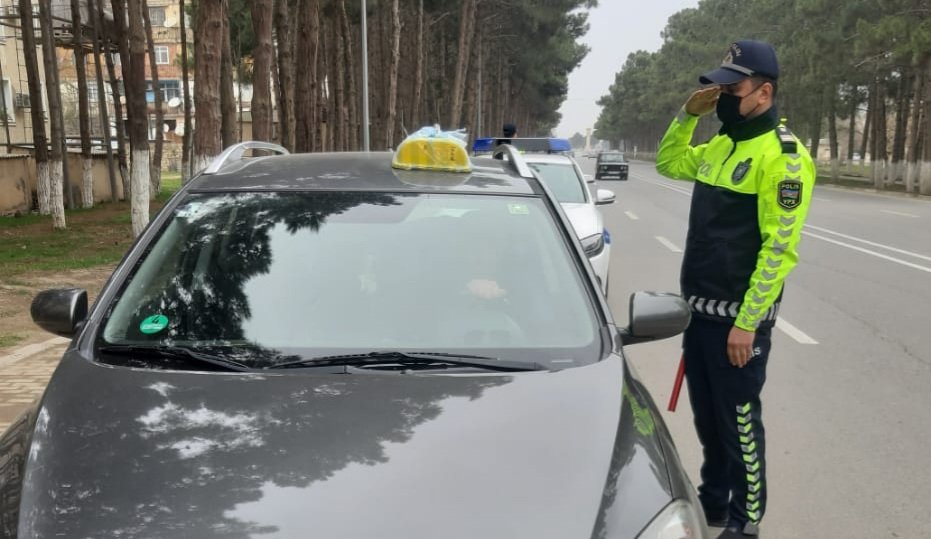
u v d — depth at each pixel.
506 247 3.10
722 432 3.52
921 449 4.91
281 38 18.08
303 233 3.11
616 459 2.14
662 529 1.96
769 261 3.23
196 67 11.50
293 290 2.91
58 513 1.91
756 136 3.32
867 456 4.80
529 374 2.53
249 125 57.34
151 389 2.39
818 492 4.33
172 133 62.91
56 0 26.02
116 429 2.20
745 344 3.30
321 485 1.96
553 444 2.14
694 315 3.50
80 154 25.72
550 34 50.75
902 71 35.19
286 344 2.71
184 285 2.92
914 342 7.52
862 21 29.86
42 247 14.94
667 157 3.80
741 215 3.34
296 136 19.16
